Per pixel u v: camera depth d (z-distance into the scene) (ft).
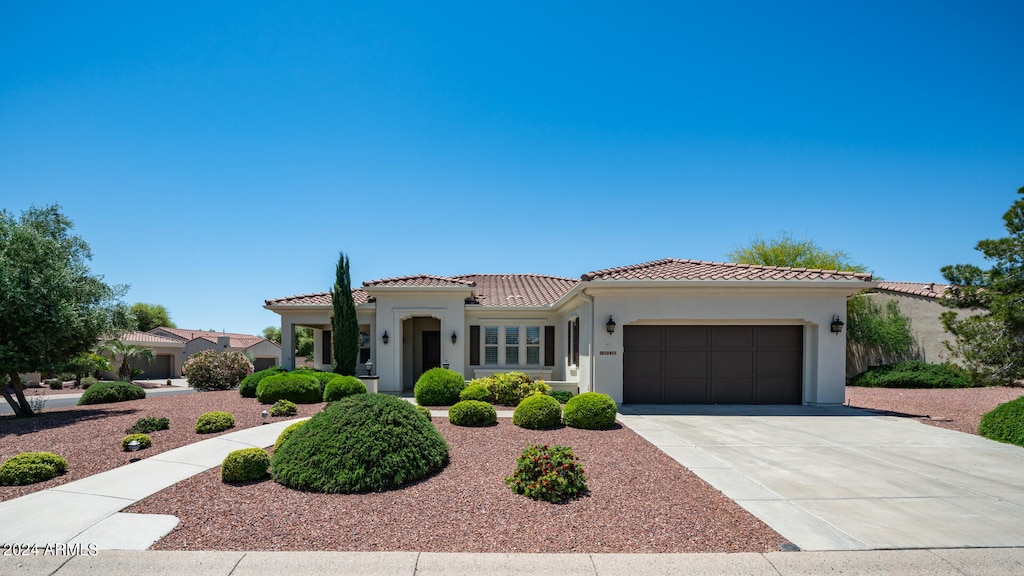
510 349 66.59
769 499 21.85
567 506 20.61
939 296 78.07
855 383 78.69
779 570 15.53
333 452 22.72
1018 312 40.63
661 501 21.31
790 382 50.06
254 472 23.27
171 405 47.14
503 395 48.47
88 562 15.70
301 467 22.61
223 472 23.22
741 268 53.26
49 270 42.24
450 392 48.93
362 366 68.85
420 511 19.92
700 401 49.93
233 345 156.87
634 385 50.08
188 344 150.82
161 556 16.07
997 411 35.37
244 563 15.66
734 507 20.71
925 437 35.14
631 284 46.62
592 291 48.34
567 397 50.70
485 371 64.69
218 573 15.08
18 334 40.68
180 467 25.50
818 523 19.19
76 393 90.33
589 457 28.22
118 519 18.94
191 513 19.53
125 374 110.63
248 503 20.62
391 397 26.96
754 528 18.61
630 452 29.68
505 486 22.97
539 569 15.44
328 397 47.06
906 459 28.99
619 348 48.32
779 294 48.06
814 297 48.16
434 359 73.67
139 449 29.07
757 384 50.06
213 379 71.36
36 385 106.32
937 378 71.77
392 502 20.86
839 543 17.44
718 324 50.21
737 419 41.75
